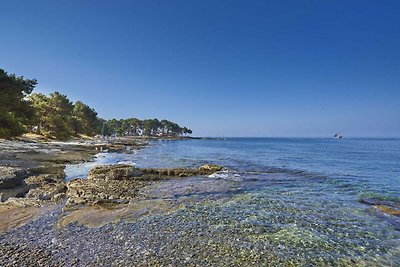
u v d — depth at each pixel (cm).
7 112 5284
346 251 924
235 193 1814
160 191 1844
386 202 1585
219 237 1022
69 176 2509
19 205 1413
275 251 911
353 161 4269
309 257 876
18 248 916
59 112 9494
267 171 2956
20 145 4859
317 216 1300
